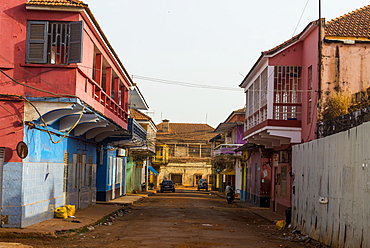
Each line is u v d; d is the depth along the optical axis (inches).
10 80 579.2
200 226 737.6
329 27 802.2
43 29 591.5
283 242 593.0
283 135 860.6
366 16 847.7
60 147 715.4
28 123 568.7
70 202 800.3
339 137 514.9
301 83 877.8
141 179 1984.5
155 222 784.9
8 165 559.2
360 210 441.7
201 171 3006.9
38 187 619.2
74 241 543.5
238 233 669.3
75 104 587.5
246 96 1162.6
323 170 571.5
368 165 424.8
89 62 669.9
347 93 771.4
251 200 1439.5
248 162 1536.7
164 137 3083.2
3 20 589.0
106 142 1128.2
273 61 877.2
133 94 1270.9
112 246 505.0
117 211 934.4
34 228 571.5
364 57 778.2
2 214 558.6
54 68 586.2
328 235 538.0
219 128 1998.0
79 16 595.8
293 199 732.0
